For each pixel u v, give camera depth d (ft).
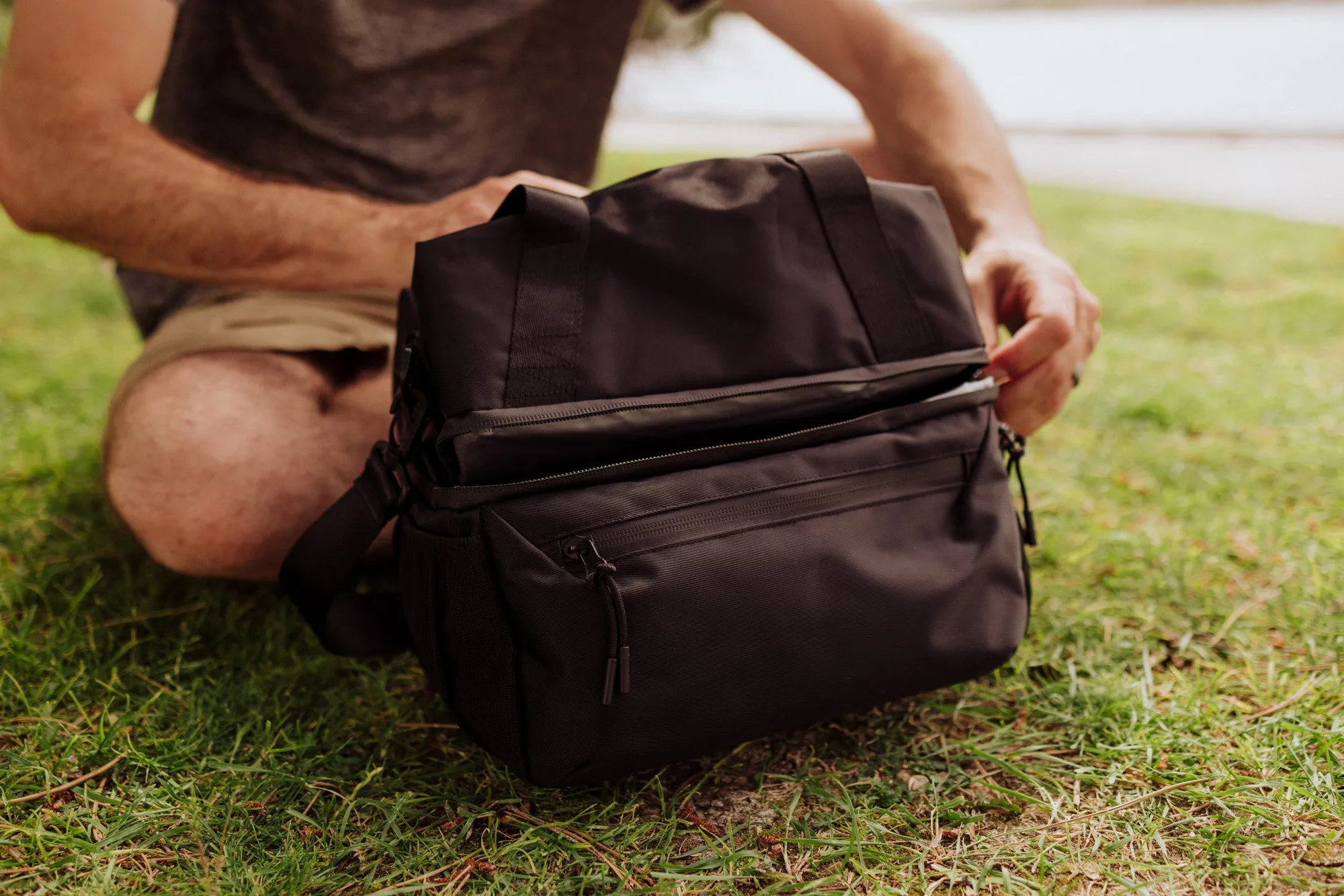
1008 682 3.97
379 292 4.79
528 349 3.09
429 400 3.20
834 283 3.51
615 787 3.43
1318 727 3.55
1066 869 2.99
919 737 3.69
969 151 4.95
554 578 2.96
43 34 3.95
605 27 5.75
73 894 2.86
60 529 5.19
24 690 3.84
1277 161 24.71
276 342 4.25
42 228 4.16
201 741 3.57
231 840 3.11
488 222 3.34
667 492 3.09
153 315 5.47
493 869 3.04
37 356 8.13
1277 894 2.84
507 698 3.05
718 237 3.36
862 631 3.25
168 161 4.04
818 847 3.11
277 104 4.96
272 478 4.06
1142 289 11.36
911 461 3.44
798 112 43.32
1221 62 44.01
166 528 4.00
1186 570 4.75
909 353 3.58
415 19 5.09
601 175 20.48
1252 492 5.62
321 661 4.16
